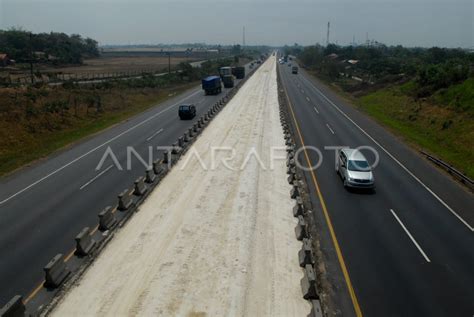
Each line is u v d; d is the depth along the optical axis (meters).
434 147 31.53
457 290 12.80
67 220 17.25
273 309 11.72
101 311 11.46
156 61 145.25
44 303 11.73
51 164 25.64
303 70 115.00
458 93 39.88
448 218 18.23
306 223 17.41
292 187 21.73
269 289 12.66
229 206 19.00
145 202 19.42
